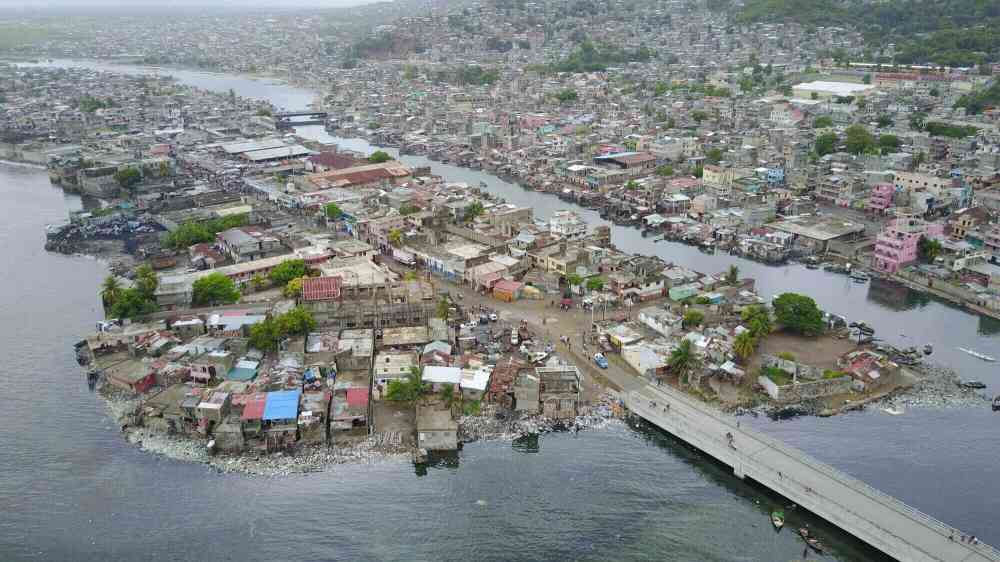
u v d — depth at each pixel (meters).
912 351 185.38
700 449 146.00
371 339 179.62
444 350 174.12
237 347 175.88
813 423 155.75
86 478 139.25
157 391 162.25
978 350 189.38
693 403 158.00
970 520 126.88
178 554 121.94
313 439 148.00
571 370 166.88
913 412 159.50
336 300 198.75
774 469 134.75
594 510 132.38
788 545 124.69
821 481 132.25
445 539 125.31
